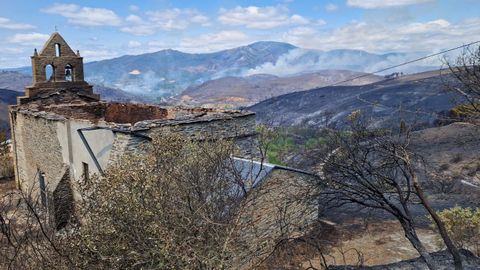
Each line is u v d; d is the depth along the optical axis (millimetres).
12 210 10812
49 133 16531
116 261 6023
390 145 7535
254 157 14008
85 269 6211
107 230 6262
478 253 10750
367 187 7293
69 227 7766
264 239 9805
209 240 6359
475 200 17016
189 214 6449
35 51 21875
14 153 21297
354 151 7695
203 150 8125
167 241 5715
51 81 22359
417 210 16500
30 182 19500
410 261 8742
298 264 10047
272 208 11344
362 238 13703
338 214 15828
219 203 7414
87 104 21719
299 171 11977
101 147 12664
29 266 6562
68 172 15023
